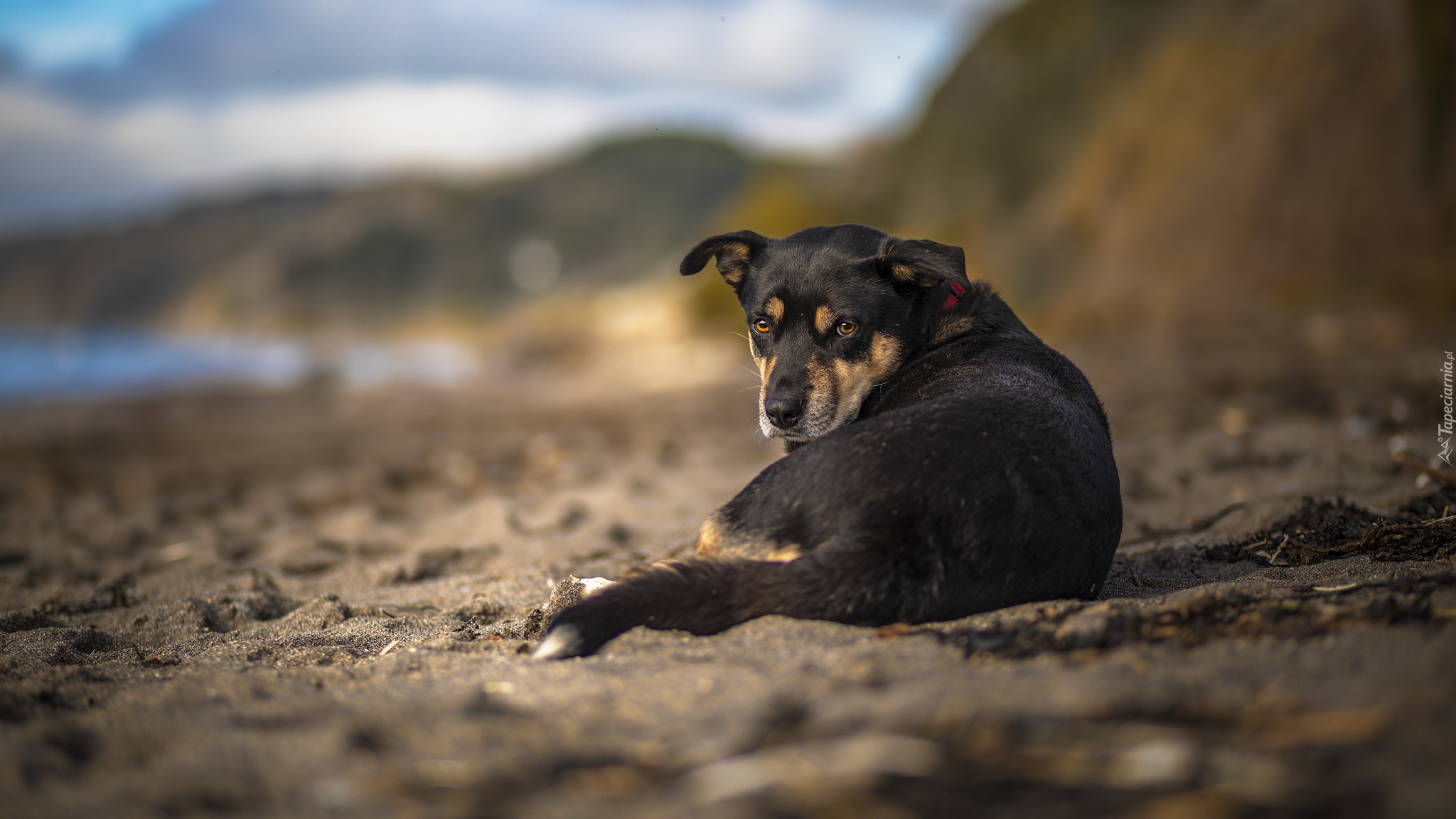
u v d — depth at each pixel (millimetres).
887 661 2695
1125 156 25391
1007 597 3260
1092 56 30141
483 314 86062
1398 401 8891
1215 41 24969
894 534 3158
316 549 6590
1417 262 18656
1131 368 15281
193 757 2297
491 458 11383
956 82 33438
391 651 3701
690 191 106625
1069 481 3459
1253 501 5848
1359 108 20859
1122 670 2477
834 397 4770
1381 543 4359
